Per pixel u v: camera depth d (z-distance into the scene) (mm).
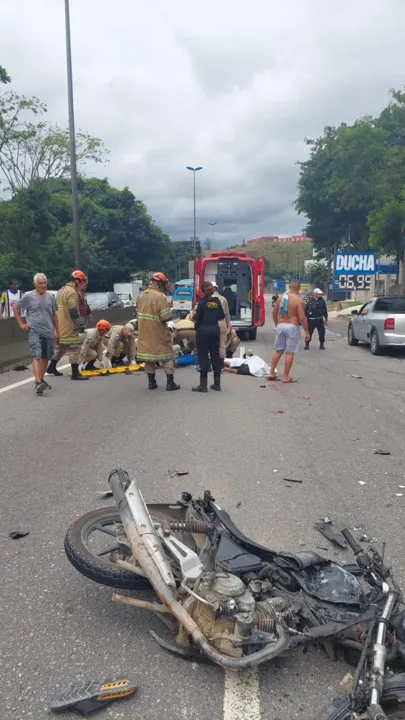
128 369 12195
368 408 9047
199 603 2865
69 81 21578
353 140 42031
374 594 2863
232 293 20922
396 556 4105
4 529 4504
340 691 2816
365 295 52281
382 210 33312
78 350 11195
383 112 44156
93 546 4148
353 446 6855
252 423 7852
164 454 6367
